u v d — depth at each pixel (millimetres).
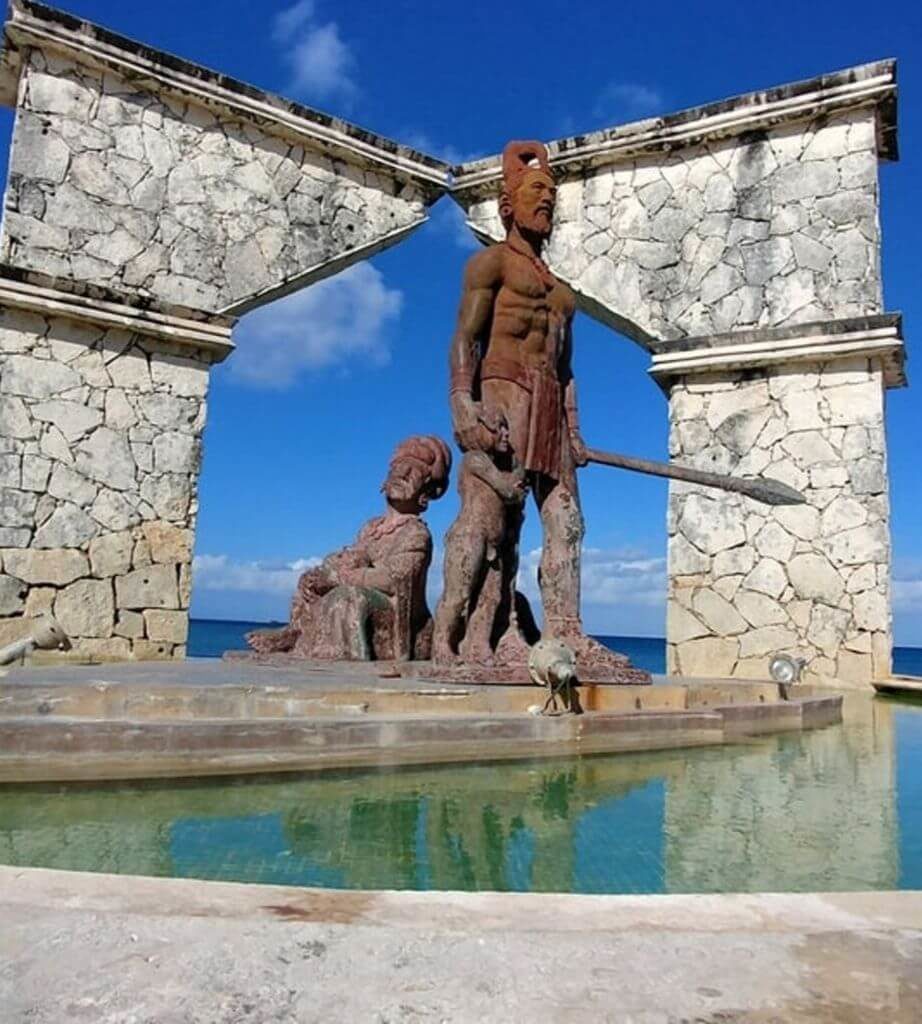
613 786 3592
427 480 6707
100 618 8453
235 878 2328
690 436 9531
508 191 5953
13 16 8531
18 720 3277
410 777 3535
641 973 1302
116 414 8797
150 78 9203
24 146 8664
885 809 3359
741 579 9000
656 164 10125
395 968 1299
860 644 8406
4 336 8359
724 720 4988
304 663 5750
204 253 9438
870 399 8734
